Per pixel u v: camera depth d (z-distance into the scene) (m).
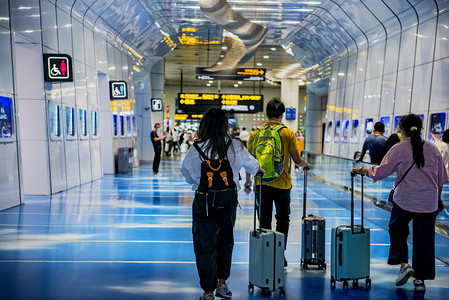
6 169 8.24
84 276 4.41
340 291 4.07
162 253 5.32
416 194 4.05
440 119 10.25
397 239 4.20
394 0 11.85
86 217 7.58
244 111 22.17
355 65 16.56
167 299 3.81
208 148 3.62
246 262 4.99
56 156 10.70
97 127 14.27
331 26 16.56
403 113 12.30
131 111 19.42
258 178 4.36
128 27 16.31
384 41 13.90
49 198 9.71
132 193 10.75
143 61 22.12
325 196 10.77
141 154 25.12
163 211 8.27
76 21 12.44
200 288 4.10
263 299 3.84
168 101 44.22
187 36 20.73
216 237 3.66
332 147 19.05
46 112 10.14
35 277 4.36
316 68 23.00
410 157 4.06
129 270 4.63
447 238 5.05
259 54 26.33
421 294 4.02
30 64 9.93
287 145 4.49
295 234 6.48
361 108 15.69
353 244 4.15
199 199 3.58
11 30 8.52
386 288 4.18
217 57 27.58
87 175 13.16
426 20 11.23
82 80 12.88
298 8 15.16
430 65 10.94
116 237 6.14
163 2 14.75
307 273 4.63
